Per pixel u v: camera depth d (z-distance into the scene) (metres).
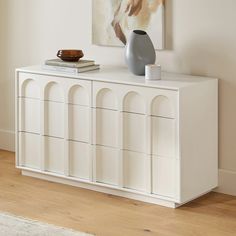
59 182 4.53
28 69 4.54
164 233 3.66
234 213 3.96
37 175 4.63
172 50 4.38
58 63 4.41
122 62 4.61
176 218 3.88
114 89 4.14
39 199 4.20
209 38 4.22
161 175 4.06
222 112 4.25
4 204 4.11
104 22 4.61
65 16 4.84
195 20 4.26
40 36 4.99
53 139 4.50
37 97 4.52
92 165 4.32
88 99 4.27
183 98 3.93
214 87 4.19
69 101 4.36
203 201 4.16
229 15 4.12
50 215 3.93
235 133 4.22
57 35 4.90
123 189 4.20
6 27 5.16
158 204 4.10
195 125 4.06
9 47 5.17
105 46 4.67
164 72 4.41
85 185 4.41
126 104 4.12
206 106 4.14
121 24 4.53
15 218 3.85
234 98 4.19
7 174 4.71
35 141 4.59
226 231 3.69
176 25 4.34
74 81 4.30
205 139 4.16
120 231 3.69
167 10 4.35
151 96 3.99
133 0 4.45
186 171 4.02
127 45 4.29
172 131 3.97
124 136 4.16
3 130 5.32
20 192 4.33
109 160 4.26
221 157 4.29
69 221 3.83
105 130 4.24
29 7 5.00
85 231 3.68
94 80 4.21
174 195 4.02
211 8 4.18
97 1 4.61
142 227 3.74
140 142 4.10
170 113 3.96
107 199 4.20
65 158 4.44
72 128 4.39
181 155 3.97
